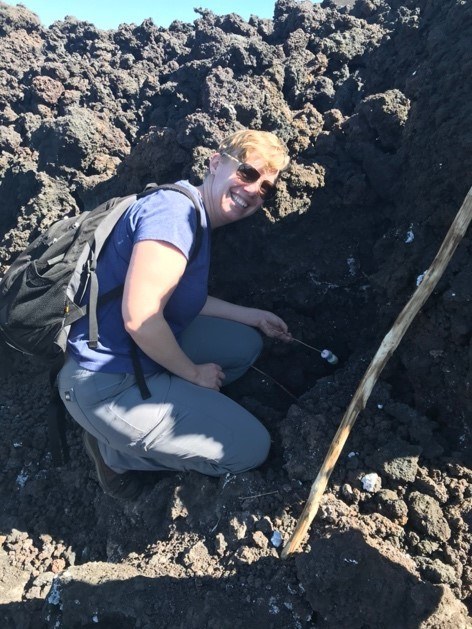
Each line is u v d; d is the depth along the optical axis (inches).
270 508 75.9
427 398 83.0
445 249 60.1
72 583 71.7
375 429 81.0
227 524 75.5
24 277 72.7
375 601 60.6
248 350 94.6
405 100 105.2
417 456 75.8
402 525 71.5
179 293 78.0
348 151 108.7
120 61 170.7
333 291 105.7
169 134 116.6
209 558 73.0
